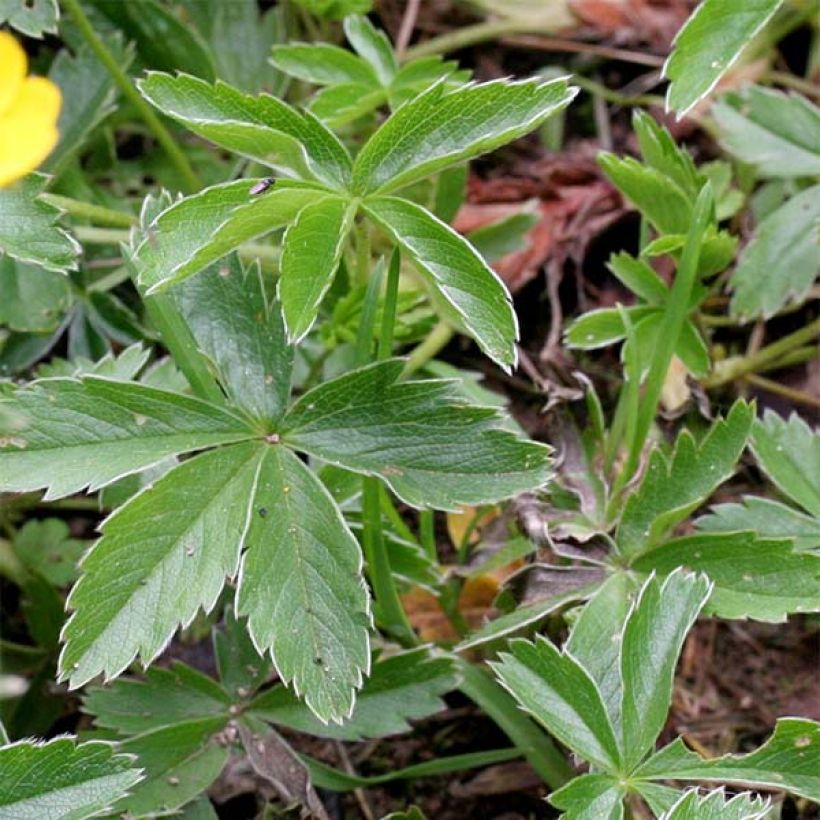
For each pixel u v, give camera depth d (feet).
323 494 1.05
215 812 1.10
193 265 1.02
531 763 1.13
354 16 1.25
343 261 1.18
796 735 1.04
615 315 1.19
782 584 1.07
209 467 1.05
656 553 1.09
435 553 1.18
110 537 1.03
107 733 1.09
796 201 1.24
